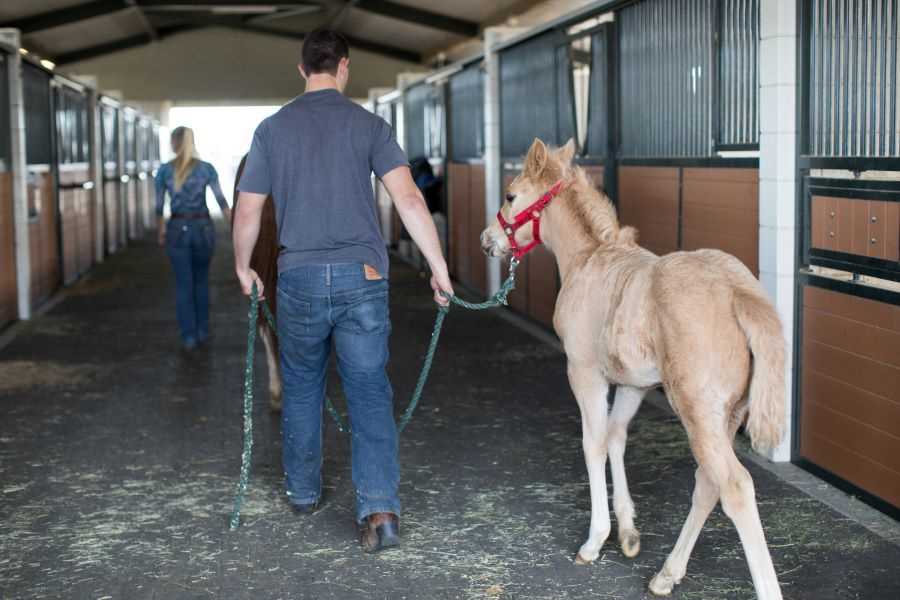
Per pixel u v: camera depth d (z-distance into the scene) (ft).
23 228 28.35
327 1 59.57
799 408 13.82
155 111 81.35
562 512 12.49
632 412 11.04
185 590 10.40
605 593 10.16
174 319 28.17
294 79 78.43
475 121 33.32
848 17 12.50
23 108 29.07
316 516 12.53
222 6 58.59
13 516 12.59
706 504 9.75
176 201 22.98
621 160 20.20
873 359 12.04
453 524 12.16
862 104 12.26
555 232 11.37
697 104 16.83
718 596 9.98
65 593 10.36
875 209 11.94
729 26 15.71
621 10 20.06
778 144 13.60
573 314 10.47
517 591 10.25
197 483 13.83
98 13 56.95
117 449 15.49
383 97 57.62
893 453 11.74
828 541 11.23
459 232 36.37
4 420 17.29
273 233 15.53
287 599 10.16
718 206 16.06
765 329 8.54
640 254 10.30
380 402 11.50
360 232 11.32
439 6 54.39
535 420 16.99
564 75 23.80
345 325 11.43
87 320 28.17
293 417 12.23
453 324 27.02
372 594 10.25
